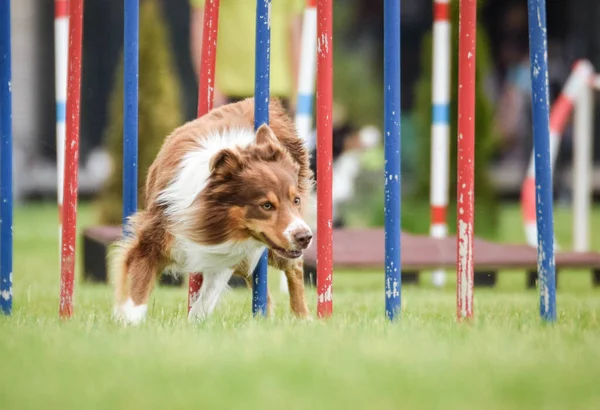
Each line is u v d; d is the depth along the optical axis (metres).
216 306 11.70
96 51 35.59
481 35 21.50
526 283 17.50
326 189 9.95
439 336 8.82
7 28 10.52
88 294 14.05
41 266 18.98
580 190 19.64
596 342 8.67
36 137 35.06
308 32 16.03
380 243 17.41
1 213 10.70
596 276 17.69
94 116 35.84
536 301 13.55
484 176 22.11
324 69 9.82
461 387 6.79
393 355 7.74
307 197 11.33
